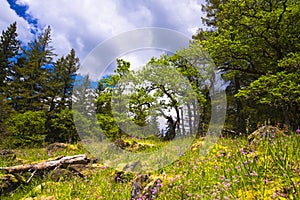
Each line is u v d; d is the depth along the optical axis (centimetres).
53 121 2286
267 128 536
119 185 486
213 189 346
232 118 1620
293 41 1327
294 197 253
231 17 1354
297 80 1062
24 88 2736
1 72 3084
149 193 386
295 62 1065
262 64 1493
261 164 359
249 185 318
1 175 546
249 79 1875
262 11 1249
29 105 2661
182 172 484
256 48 1385
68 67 3203
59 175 591
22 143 1542
